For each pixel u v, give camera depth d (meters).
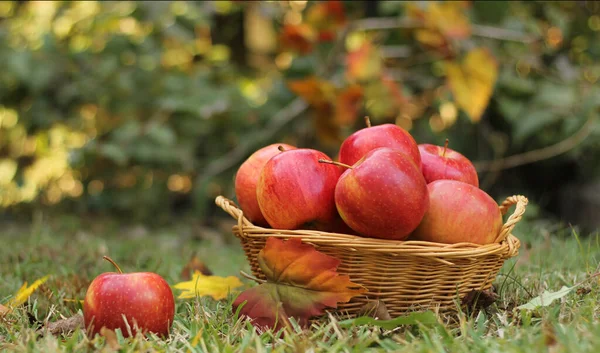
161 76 2.42
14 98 2.52
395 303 1.31
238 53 2.81
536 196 2.50
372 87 2.11
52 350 1.22
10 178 2.72
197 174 2.56
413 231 1.33
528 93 2.14
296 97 2.38
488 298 1.33
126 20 2.55
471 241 1.32
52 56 2.38
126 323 1.26
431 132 2.31
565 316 1.29
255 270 1.37
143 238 2.11
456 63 1.98
